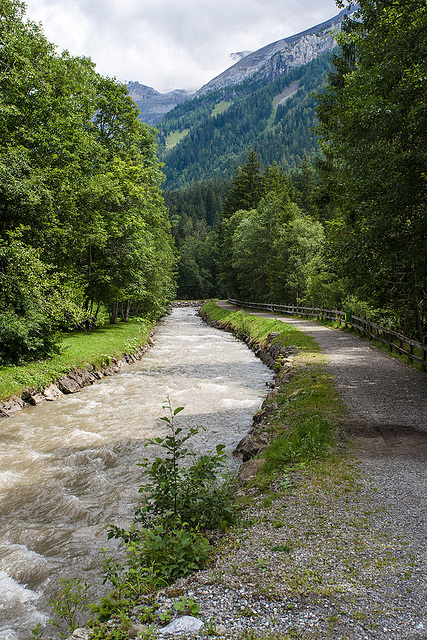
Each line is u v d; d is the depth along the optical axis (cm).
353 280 1415
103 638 301
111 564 538
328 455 668
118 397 1420
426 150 951
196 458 891
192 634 291
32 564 539
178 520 440
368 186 1122
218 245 7631
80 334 2414
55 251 1952
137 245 2705
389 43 1098
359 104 1230
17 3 1844
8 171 1448
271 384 1545
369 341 2056
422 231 1042
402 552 387
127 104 2706
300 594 331
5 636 415
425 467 614
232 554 406
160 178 3319
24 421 1144
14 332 1416
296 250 4003
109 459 898
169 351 2581
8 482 779
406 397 1024
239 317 3850
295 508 496
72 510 681
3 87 1683
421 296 1476
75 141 2075
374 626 290
